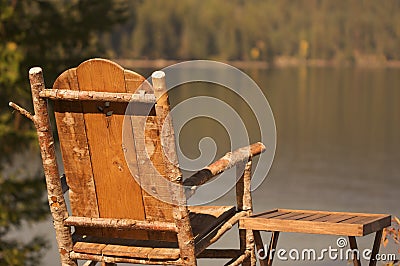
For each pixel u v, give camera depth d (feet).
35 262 100.07
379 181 210.38
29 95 92.27
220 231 28.48
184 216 25.80
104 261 26.89
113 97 24.99
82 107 25.90
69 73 25.62
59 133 26.50
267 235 91.50
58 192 26.89
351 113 453.58
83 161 26.53
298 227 26.73
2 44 92.32
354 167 241.76
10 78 89.40
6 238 114.11
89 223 26.78
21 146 91.81
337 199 180.65
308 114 440.45
